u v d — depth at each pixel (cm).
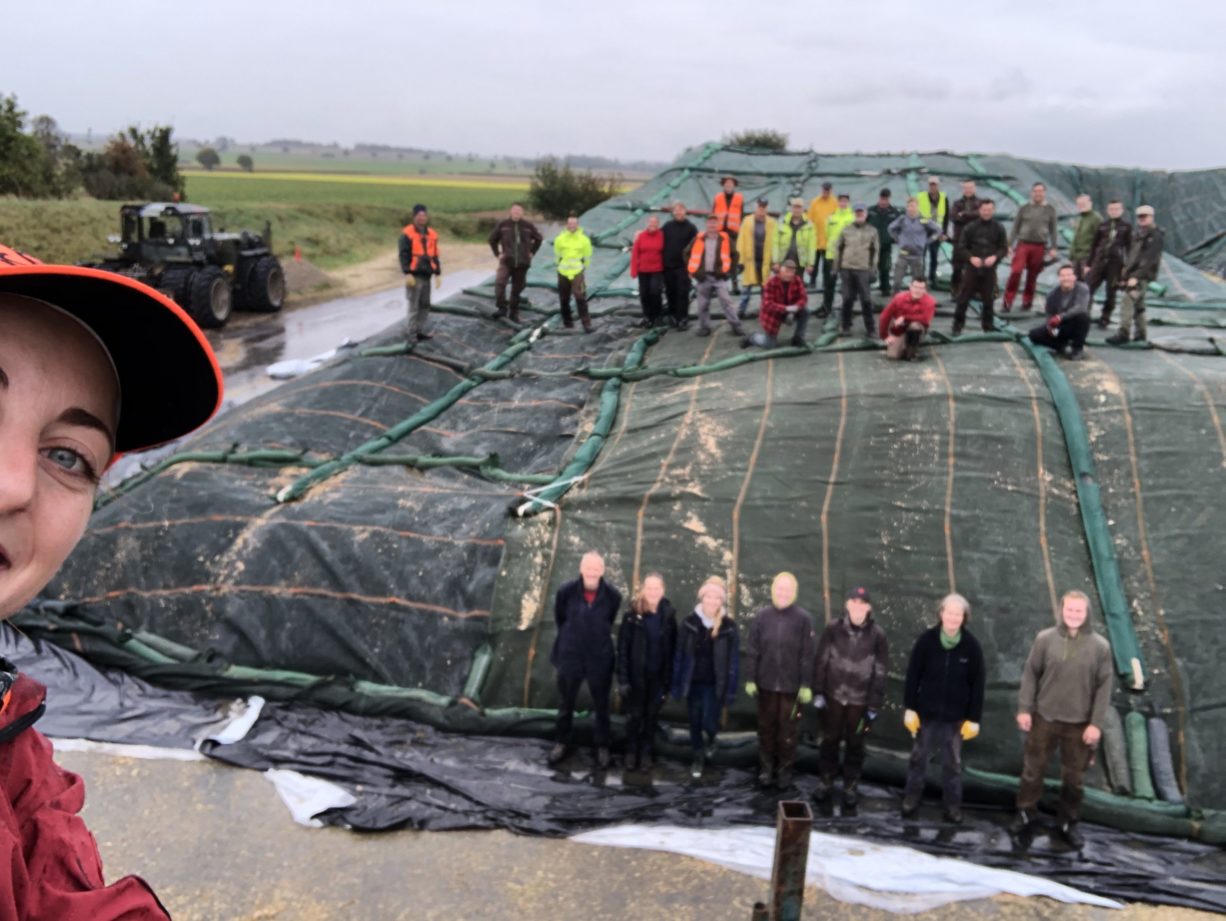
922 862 529
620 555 710
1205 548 670
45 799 73
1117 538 689
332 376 1059
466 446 917
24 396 62
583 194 3597
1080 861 534
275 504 788
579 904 504
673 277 1116
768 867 528
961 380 835
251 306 1969
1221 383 802
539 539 727
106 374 70
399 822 562
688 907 501
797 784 610
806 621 586
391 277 2659
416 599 706
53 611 739
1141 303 936
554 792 603
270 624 712
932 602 655
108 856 532
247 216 2939
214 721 665
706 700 602
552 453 888
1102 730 593
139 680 704
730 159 1966
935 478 727
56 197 2655
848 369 890
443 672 682
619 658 606
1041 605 646
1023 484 720
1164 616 640
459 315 1256
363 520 758
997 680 619
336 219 3478
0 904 61
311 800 583
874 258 973
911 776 571
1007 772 592
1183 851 542
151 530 775
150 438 81
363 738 645
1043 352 884
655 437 836
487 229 3859
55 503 65
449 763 627
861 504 715
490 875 526
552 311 1285
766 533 707
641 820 572
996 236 942
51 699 671
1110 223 1000
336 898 507
